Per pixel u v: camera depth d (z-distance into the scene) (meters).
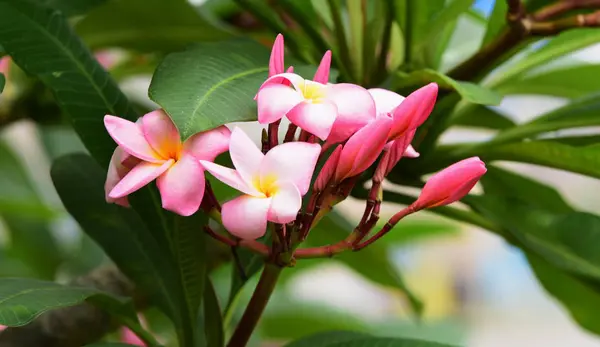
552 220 1.16
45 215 1.68
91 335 1.21
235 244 1.03
